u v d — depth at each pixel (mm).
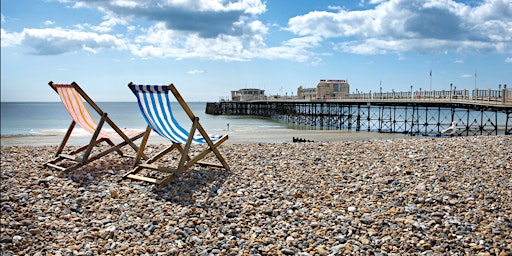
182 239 4156
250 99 69750
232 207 4984
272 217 4676
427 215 4562
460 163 6781
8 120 48594
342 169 6703
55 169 6957
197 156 6355
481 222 4324
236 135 24719
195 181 6055
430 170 6398
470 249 3764
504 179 5793
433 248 3803
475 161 6906
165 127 6137
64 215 4828
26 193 5559
